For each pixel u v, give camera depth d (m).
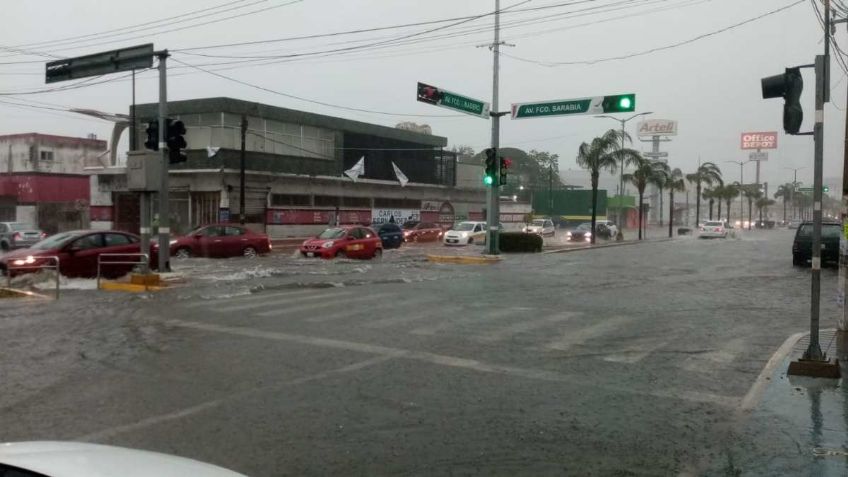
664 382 7.71
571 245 41.00
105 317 12.09
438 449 5.48
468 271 22.23
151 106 41.44
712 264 25.94
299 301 14.30
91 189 42.06
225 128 40.06
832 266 24.61
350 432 5.88
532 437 5.79
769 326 11.59
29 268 17.33
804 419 6.33
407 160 54.91
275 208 40.53
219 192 38.09
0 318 11.97
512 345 9.73
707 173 80.00
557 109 26.09
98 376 7.83
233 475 2.78
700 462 5.25
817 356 8.05
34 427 5.97
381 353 9.12
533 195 94.44
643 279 19.91
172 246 26.05
